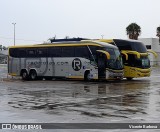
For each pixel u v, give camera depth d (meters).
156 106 15.44
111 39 35.69
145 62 35.34
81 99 18.47
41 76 37.31
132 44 35.03
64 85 29.14
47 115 13.12
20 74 38.88
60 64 35.69
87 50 33.69
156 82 32.22
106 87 26.56
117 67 33.38
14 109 14.84
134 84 29.58
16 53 39.34
